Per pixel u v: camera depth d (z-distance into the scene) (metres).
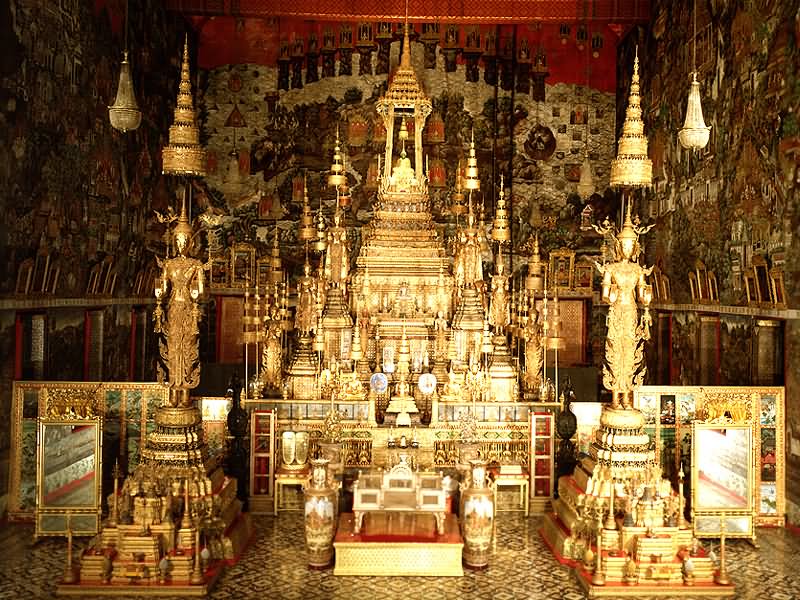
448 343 16.53
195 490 11.26
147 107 20.95
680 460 13.71
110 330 18.28
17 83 13.32
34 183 14.04
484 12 23.75
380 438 14.41
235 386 15.05
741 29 15.52
